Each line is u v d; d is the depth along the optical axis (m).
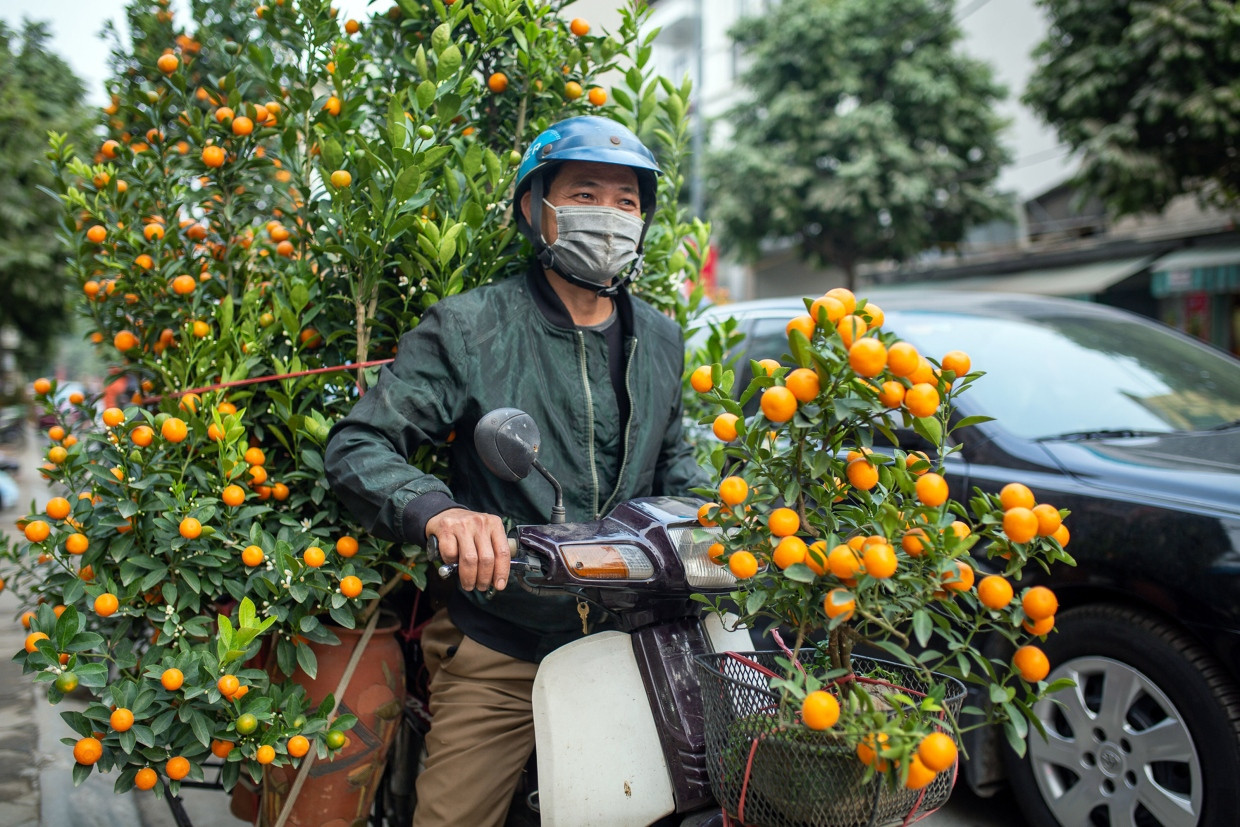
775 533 1.17
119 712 1.54
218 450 1.85
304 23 2.25
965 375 1.21
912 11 16.08
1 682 3.93
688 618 1.62
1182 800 2.34
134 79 2.48
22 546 2.09
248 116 2.18
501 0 2.13
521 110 2.33
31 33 11.12
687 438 2.72
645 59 2.51
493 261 2.12
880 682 1.31
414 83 2.34
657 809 1.49
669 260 2.52
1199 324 13.66
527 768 1.85
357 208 1.94
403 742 2.13
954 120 16.14
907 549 1.12
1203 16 10.22
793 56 16.30
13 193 10.77
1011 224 17.64
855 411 1.12
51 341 14.41
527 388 1.79
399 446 1.69
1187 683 2.34
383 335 2.19
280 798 1.82
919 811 1.20
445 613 1.94
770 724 1.16
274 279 2.33
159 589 1.81
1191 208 14.56
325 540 1.86
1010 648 2.71
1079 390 3.21
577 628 1.79
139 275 2.21
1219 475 2.54
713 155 17.06
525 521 1.79
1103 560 2.51
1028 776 2.70
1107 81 10.94
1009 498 1.16
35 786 3.00
